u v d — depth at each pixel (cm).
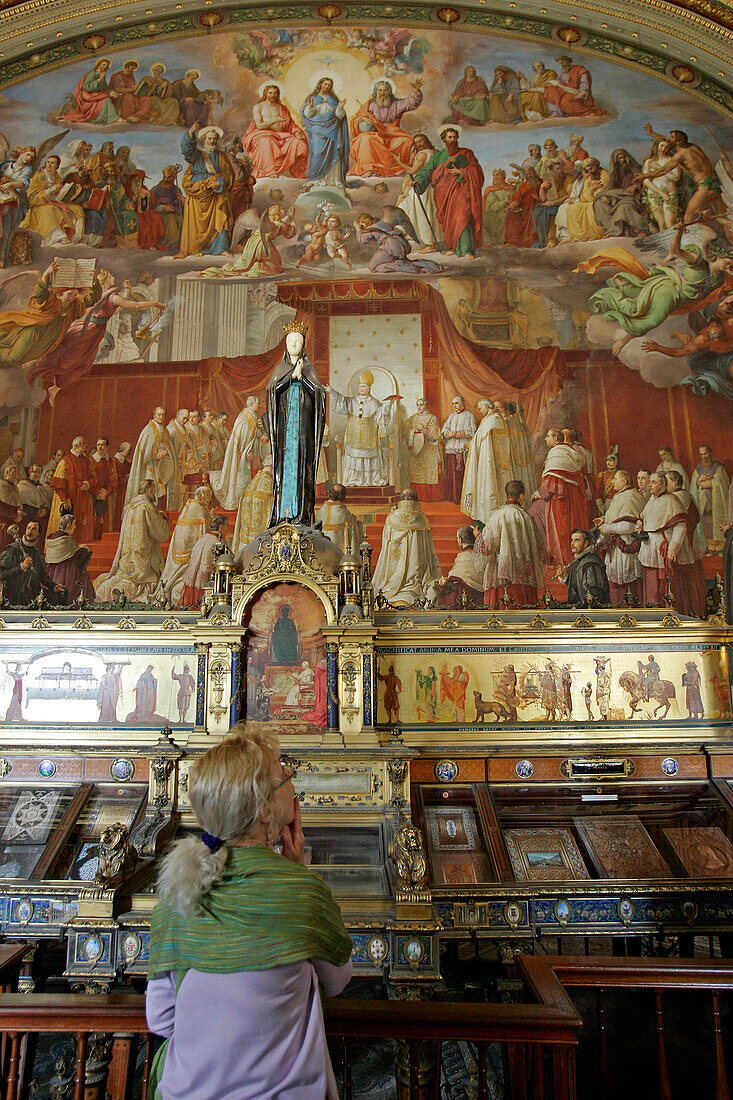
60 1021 295
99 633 770
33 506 1045
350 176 1212
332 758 669
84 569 1029
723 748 730
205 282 1160
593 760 734
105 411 1096
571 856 631
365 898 532
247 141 1228
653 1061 569
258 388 1109
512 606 838
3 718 762
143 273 1163
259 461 1077
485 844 646
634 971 323
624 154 1202
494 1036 284
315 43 1274
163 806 655
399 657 776
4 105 1225
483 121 1237
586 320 1127
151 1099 308
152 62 1265
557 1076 286
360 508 1054
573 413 1084
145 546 1041
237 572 755
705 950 791
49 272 1151
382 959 510
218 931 208
